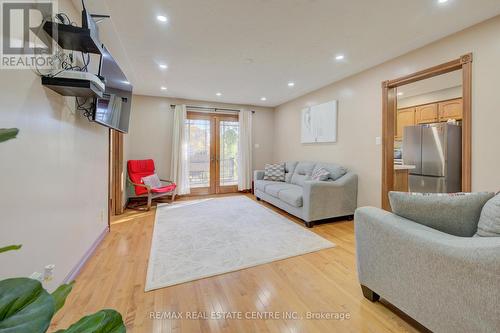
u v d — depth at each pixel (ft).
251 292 5.63
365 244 5.15
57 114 5.29
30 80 4.32
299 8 6.44
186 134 17.06
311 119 14.98
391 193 4.71
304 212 10.62
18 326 1.57
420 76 8.82
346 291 5.67
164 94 15.83
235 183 19.17
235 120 18.98
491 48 6.89
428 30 7.57
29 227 4.22
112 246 8.22
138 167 14.71
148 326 4.50
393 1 6.13
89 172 7.40
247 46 8.72
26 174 4.16
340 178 11.48
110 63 7.14
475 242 3.41
